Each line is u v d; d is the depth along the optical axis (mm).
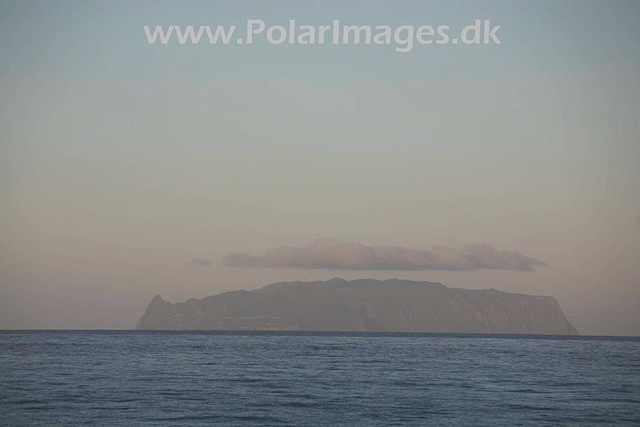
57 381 76438
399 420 52625
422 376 87812
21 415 52906
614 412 57188
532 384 78188
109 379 79500
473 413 56062
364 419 52938
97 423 50000
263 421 51625
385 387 73938
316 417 53625
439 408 58500
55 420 51000
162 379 80375
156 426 49125
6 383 74125
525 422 52219
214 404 59500
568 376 89375
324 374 89875
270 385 74938
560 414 55875
